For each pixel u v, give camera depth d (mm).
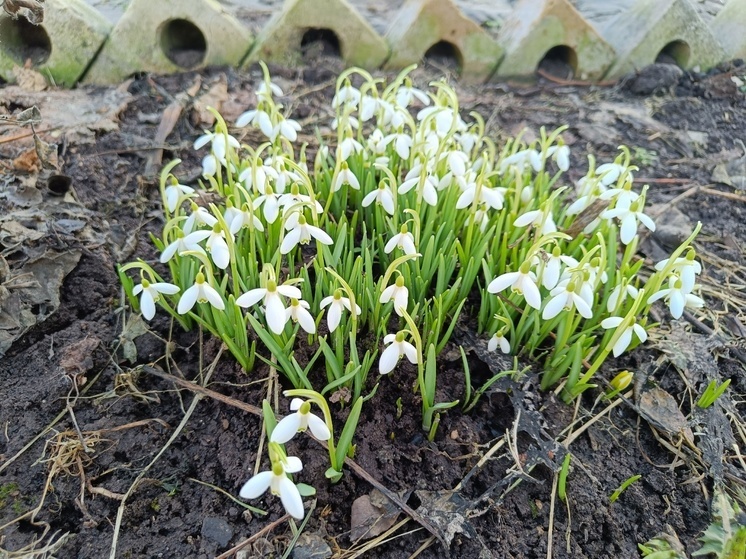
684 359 422
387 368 315
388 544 322
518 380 389
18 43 636
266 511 329
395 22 772
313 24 698
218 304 328
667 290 354
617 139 660
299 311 311
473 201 389
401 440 362
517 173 435
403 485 342
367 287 375
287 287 307
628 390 407
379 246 417
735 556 329
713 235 540
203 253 334
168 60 663
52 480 334
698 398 404
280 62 707
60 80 637
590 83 776
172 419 374
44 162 473
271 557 311
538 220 386
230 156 433
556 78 783
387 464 348
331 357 342
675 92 748
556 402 391
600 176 417
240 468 346
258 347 400
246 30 697
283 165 400
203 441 362
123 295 430
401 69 750
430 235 414
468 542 324
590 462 367
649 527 345
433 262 416
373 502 333
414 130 439
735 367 429
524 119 689
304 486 315
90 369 388
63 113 572
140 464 350
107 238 460
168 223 375
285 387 382
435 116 438
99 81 649
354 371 336
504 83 769
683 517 352
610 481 360
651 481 364
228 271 421
